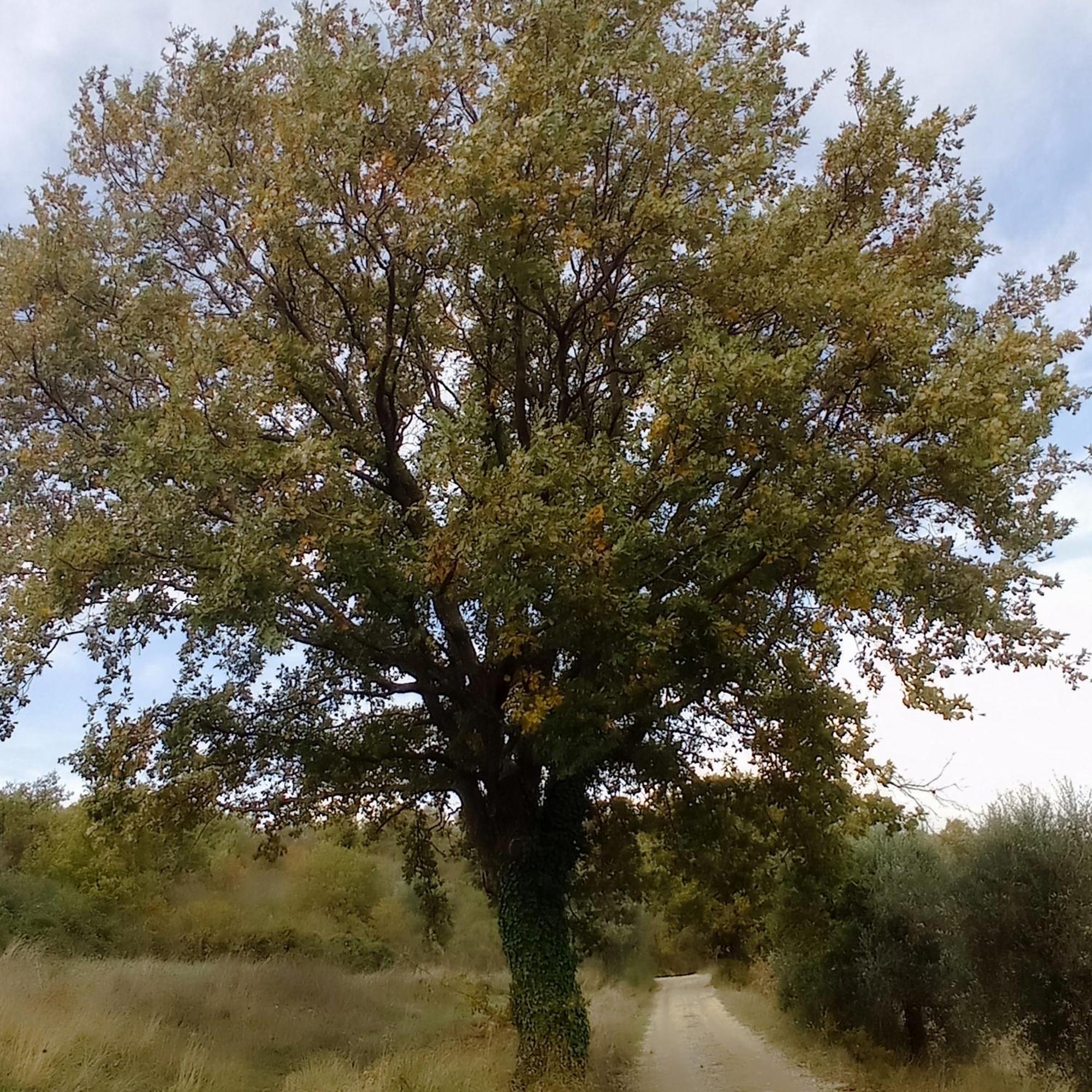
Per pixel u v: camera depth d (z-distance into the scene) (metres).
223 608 8.60
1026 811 11.46
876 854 15.48
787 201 9.47
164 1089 8.67
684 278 10.11
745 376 8.18
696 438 8.73
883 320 8.52
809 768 11.69
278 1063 11.82
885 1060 13.60
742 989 35.00
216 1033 12.09
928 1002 13.90
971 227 10.98
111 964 17.33
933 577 9.61
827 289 8.69
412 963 33.53
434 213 9.10
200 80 11.45
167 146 11.45
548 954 11.48
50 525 10.84
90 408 11.35
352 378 12.09
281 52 11.66
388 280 10.62
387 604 10.05
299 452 8.45
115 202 11.95
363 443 11.21
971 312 9.80
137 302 10.78
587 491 8.75
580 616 8.76
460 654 12.36
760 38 11.76
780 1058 16.20
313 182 9.42
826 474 9.05
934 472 8.78
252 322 10.78
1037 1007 10.76
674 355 9.65
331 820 14.65
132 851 14.24
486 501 8.41
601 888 15.88
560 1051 10.62
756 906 16.45
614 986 35.66
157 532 8.71
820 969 16.56
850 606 8.06
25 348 10.55
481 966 36.50
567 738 9.39
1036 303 11.05
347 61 9.30
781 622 10.88
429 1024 17.05
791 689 11.17
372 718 13.25
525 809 12.36
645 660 9.03
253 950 28.33
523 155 8.62
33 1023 8.96
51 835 28.27
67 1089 7.75
